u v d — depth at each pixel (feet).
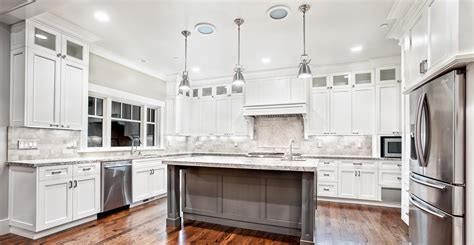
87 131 13.35
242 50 13.96
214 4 9.23
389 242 9.47
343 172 15.51
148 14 9.98
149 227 10.92
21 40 10.03
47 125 10.61
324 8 9.44
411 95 8.89
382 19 10.27
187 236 9.96
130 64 16.06
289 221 9.99
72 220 10.75
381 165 14.70
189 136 21.81
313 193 8.89
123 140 16.19
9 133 10.23
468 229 6.05
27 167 9.78
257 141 19.53
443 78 6.64
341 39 12.38
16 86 10.10
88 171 11.53
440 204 6.75
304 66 9.27
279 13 9.84
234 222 10.94
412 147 8.68
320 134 16.72
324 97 16.70
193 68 17.53
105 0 8.98
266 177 10.33
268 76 17.83
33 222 9.55
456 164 6.18
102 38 12.32
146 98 17.53
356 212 13.39
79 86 11.96
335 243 9.39
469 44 5.68
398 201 14.30
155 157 15.84
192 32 11.64
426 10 7.73
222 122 19.94
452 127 6.27
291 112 16.62
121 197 13.21
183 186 11.87
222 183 11.15
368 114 15.58
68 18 10.34
